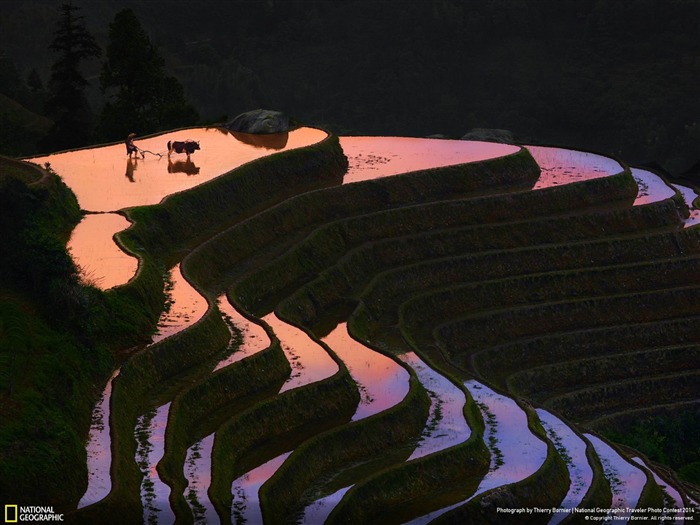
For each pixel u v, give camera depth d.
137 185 60.81
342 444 40.69
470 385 50.56
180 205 58.22
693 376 62.22
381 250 63.84
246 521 34.00
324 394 43.25
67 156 67.69
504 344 60.69
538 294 64.75
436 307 61.47
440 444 42.12
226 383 42.22
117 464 34.25
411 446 41.88
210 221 60.22
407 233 66.44
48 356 37.50
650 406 60.84
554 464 41.56
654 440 57.25
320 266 60.56
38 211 50.16
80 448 34.44
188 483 35.69
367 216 65.56
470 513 37.19
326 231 63.19
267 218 61.78
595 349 62.88
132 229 53.06
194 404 40.62
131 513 32.56
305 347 47.91
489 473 40.69
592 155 86.12
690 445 58.56
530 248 66.75
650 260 69.44
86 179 61.91
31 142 119.50
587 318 64.25
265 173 66.69
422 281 63.03
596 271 66.50
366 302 58.84
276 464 38.44
